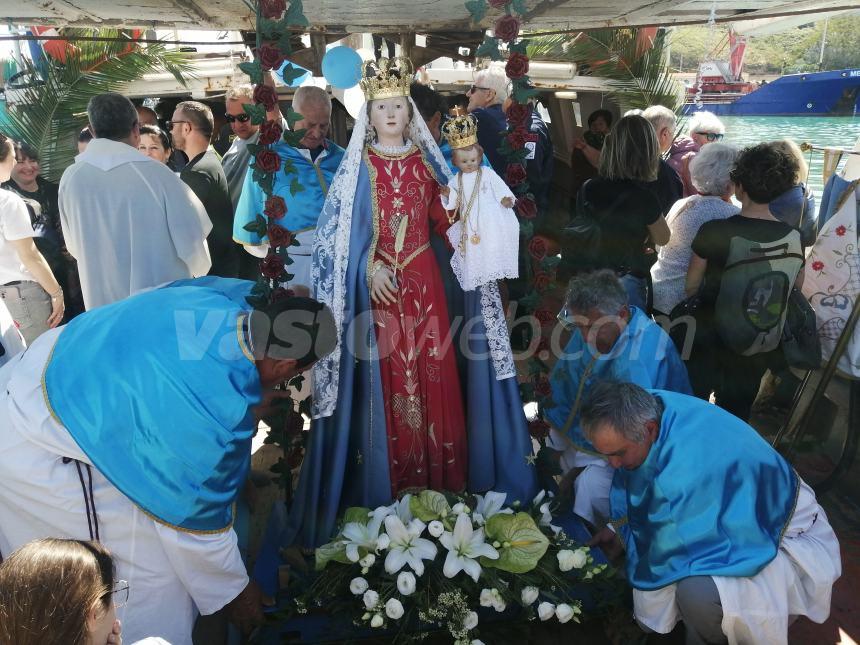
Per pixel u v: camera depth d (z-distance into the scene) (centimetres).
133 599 254
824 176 421
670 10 428
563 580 285
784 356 374
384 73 288
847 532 357
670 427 267
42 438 244
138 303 264
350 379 306
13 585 166
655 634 290
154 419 239
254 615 282
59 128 664
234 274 476
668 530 260
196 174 450
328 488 309
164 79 681
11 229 409
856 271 369
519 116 312
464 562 274
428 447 327
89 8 345
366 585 274
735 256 347
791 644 290
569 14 384
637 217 393
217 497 249
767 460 265
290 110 289
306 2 305
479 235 295
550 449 368
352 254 299
